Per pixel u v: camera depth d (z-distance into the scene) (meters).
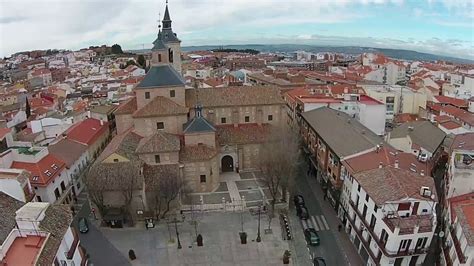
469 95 140.62
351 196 61.31
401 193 50.47
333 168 71.69
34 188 62.66
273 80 151.38
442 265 51.50
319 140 81.44
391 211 50.50
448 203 57.28
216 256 56.25
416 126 92.06
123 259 55.44
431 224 49.16
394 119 121.50
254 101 85.00
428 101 130.88
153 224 63.09
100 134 94.88
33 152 67.12
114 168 63.94
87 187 62.28
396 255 49.56
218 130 82.19
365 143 68.69
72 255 41.91
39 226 37.97
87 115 107.50
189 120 80.12
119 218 62.09
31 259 34.81
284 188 69.44
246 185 75.81
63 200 68.25
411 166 61.97
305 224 65.44
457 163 60.97
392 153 64.50
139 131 77.69
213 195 71.88
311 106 101.12
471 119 105.31
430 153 77.12
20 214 37.50
